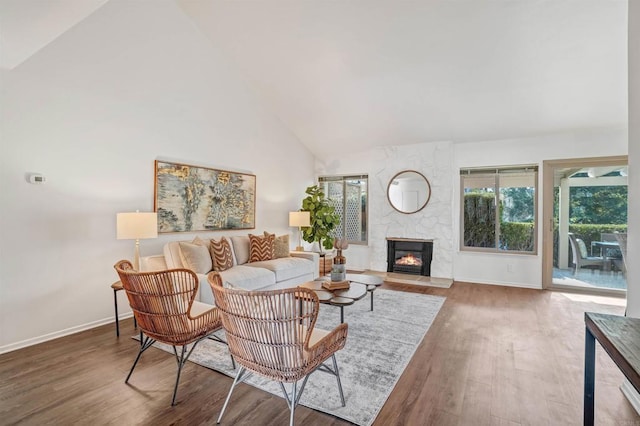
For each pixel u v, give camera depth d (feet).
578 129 15.52
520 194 17.11
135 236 10.17
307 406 6.37
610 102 13.39
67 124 9.96
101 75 10.80
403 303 13.64
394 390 6.97
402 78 13.96
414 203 19.10
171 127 13.15
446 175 18.24
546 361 8.35
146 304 6.64
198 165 14.29
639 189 6.58
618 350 3.76
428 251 18.58
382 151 20.16
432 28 11.20
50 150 9.59
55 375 7.53
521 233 17.12
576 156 15.76
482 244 18.12
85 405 6.38
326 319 11.58
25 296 9.14
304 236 19.84
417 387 7.09
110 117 11.08
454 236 18.47
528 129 16.11
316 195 19.88
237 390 6.96
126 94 11.53
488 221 17.93
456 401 6.56
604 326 4.54
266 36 13.43
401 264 19.58
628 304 7.08
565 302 13.87
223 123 15.55
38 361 8.23
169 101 13.05
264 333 5.18
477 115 15.57
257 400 6.59
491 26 10.69
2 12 6.51
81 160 10.32
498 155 17.51
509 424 5.85
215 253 12.85
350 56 13.29
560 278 16.40
